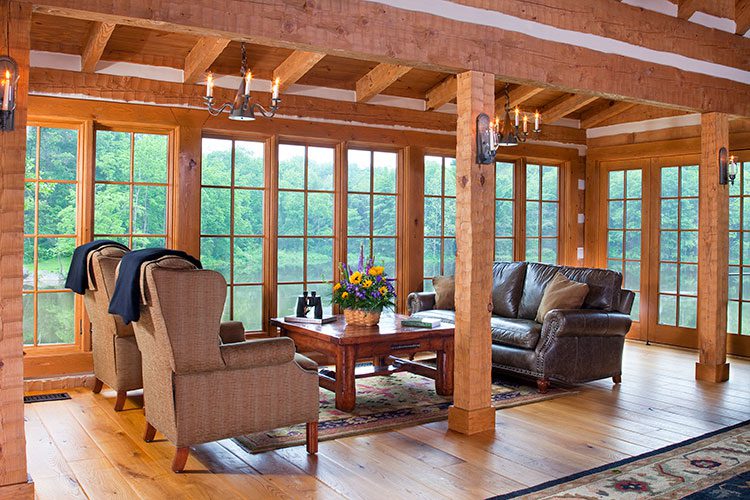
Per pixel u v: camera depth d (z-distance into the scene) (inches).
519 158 310.8
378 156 276.5
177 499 125.7
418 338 198.2
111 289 177.3
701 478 137.3
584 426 175.5
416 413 186.5
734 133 280.4
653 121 303.9
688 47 221.8
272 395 146.1
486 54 173.0
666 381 231.1
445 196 293.7
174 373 136.8
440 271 293.3
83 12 125.2
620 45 203.3
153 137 229.8
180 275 134.3
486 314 172.2
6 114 113.7
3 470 116.0
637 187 313.0
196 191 231.3
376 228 277.1
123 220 225.6
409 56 161.2
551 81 186.5
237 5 140.2
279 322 213.6
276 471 141.0
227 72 236.2
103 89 214.5
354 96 261.6
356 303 204.5
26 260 211.2
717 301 231.0
